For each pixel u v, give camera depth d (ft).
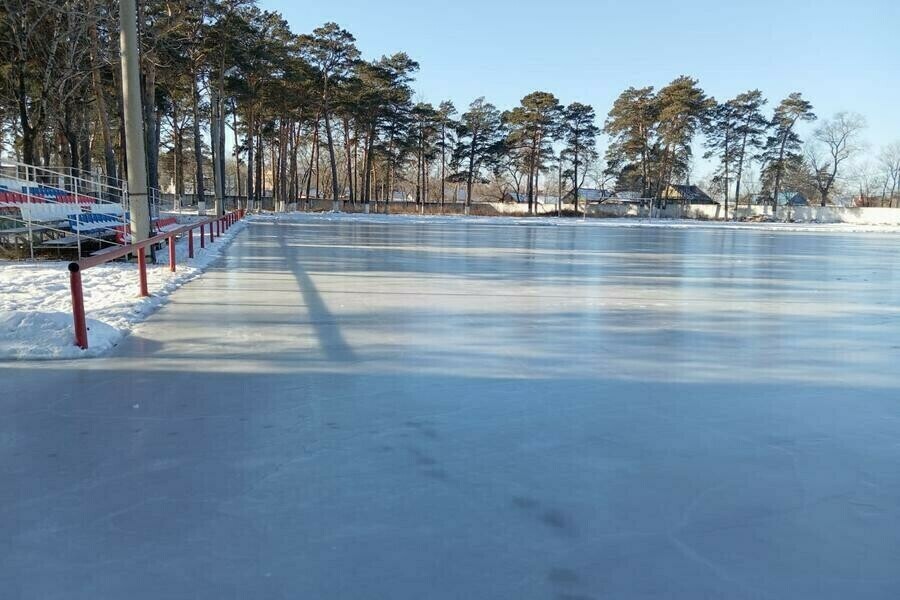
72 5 73.72
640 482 11.50
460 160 249.14
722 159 256.11
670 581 8.46
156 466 11.93
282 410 15.11
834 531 9.86
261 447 12.85
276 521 9.91
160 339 22.65
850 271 53.42
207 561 8.81
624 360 20.62
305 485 11.18
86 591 8.14
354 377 18.06
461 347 22.00
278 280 39.19
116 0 80.28
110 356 20.17
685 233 135.03
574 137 245.45
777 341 23.90
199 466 11.94
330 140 197.26
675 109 220.02
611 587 8.31
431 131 240.94
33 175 58.85
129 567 8.68
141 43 84.89
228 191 294.66
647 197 250.37
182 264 45.93
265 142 226.17
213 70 144.15
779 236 129.18
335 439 13.33
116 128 144.46
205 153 229.45
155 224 58.23
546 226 153.48
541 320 27.32
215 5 123.13
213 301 31.12
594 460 12.46
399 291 35.19
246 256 55.21
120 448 12.76
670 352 21.86
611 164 260.62
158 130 138.92
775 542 9.50
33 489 11.00
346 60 196.75
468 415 14.99
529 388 17.30
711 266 55.88
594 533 9.68
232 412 14.94
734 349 22.45
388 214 212.23
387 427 14.08
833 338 24.61
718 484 11.46
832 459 12.70
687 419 14.99
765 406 16.07
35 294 30.86
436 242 79.87
